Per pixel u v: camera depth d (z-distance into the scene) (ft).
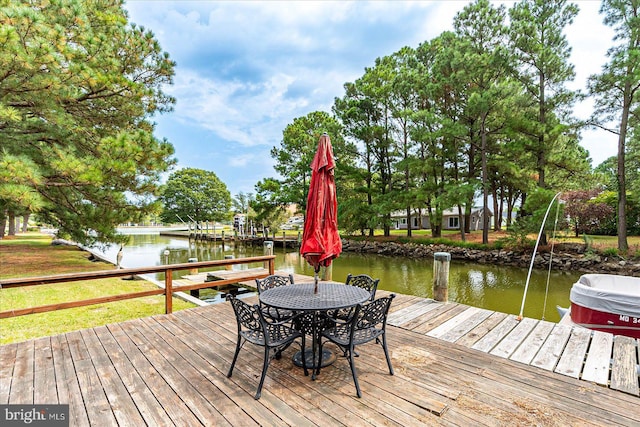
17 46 16.47
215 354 10.09
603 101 37.88
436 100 50.47
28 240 62.13
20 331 14.55
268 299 9.18
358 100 59.88
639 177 41.27
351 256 56.39
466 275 36.83
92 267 32.37
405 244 57.77
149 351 10.32
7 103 20.24
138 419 6.77
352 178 64.64
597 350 10.11
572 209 48.78
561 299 26.50
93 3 27.02
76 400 7.50
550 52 39.47
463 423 6.55
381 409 7.07
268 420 6.70
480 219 92.99
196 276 27.09
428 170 54.03
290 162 74.38
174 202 135.54
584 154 52.34
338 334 8.45
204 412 7.01
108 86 22.30
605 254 37.50
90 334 11.86
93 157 22.65
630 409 7.06
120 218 27.14
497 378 8.46
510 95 40.37
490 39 45.68
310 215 9.84
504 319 13.26
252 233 90.17
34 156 22.75
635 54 31.68
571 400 7.41
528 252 42.80
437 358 9.70
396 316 13.69
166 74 28.68
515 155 46.55
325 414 6.89
